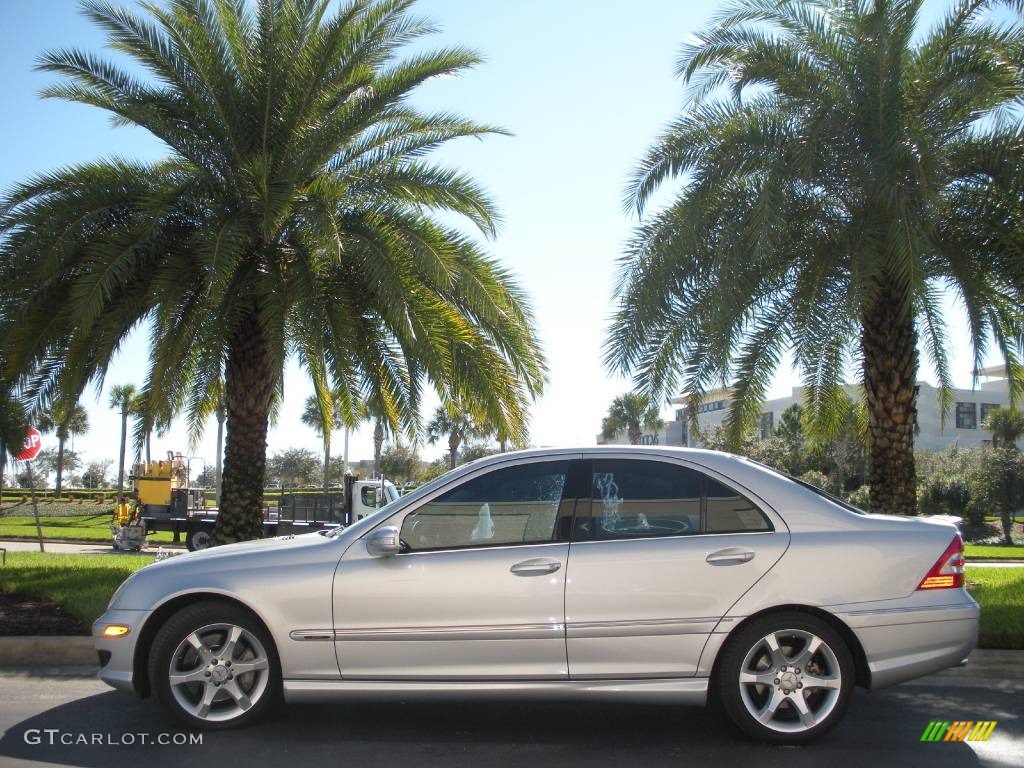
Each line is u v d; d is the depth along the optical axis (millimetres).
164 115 11617
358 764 4945
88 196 10914
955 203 10945
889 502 11453
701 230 10992
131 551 24031
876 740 5398
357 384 13766
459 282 11391
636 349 11516
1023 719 5855
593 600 5223
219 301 10094
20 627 8078
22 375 11242
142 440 11023
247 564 5469
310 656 5293
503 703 6219
